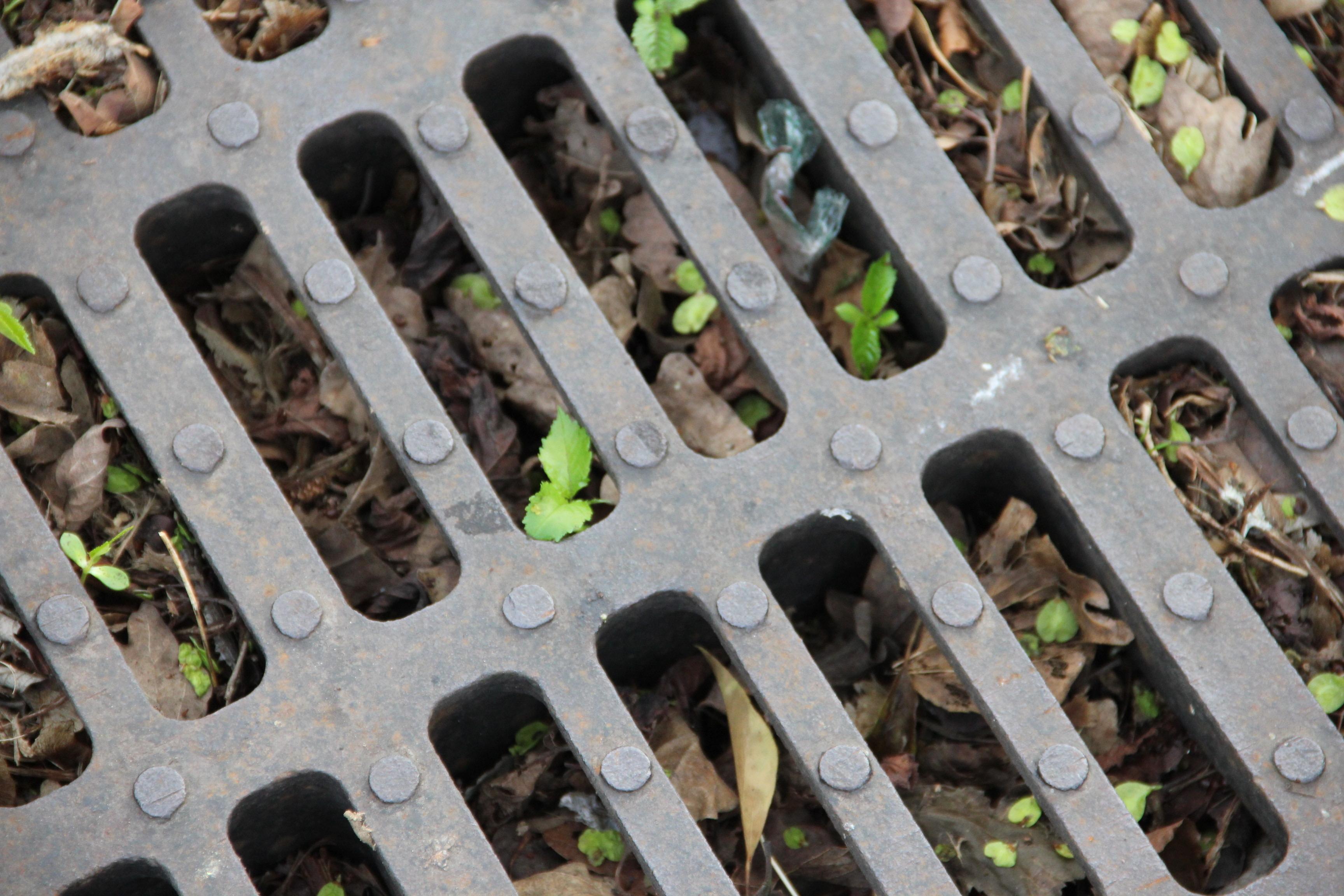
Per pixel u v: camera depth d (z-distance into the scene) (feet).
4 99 3.71
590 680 3.57
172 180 3.69
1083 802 3.55
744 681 3.72
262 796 3.55
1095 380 3.66
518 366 3.85
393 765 3.54
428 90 3.73
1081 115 3.75
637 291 3.90
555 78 3.91
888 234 3.71
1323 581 3.71
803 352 3.67
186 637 3.72
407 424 3.63
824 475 3.63
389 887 3.69
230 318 3.88
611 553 3.60
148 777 3.53
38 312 3.78
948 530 3.79
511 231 3.68
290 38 3.82
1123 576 3.61
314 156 3.77
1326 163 3.75
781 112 3.84
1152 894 3.53
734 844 3.71
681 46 3.86
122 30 3.74
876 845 3.54
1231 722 3.57
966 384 3.66
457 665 3.57
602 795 3.55
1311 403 3.67
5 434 3.76
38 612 3.58
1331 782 3.56
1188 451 3.74
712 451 3.80
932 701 3.74
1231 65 3.81
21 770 3.66
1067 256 3.83
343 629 3.58
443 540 3.78
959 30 3.88
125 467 3.76
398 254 3.93
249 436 3.80
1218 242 3.71
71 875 3.51
